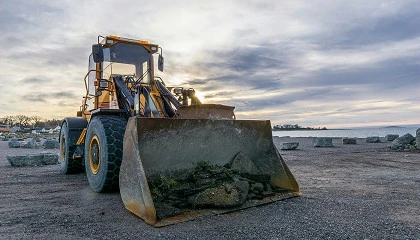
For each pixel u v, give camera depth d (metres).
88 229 2.91
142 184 3.22
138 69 5.95
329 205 3.68
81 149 6.25
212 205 3.38
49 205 3.86
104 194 4.43
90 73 6.28
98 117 4.68
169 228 2.91
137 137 3.47
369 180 5.56
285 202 3.82
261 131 4.62
